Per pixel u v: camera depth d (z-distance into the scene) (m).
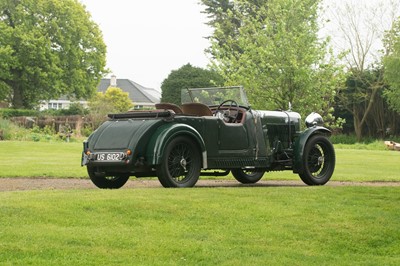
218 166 10.02
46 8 58.44
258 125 10.66
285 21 24.72
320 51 24.27
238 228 6.45
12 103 59.88
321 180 11.09
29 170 13.52
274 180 12.70
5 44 56.50
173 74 52.97
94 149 9.33
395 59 45.97
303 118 23.75
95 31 62.69
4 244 5.52
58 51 59.62
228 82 24.98
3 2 57.41
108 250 5.51
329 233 6.37
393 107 47.41
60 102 95.88
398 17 49.94
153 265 5.18
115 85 99.56
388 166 18.06
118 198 7.44
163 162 9.08
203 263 5.29
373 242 6.19
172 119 9.40
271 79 23.84
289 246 5.93
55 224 6.30
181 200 7.52
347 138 47.47
